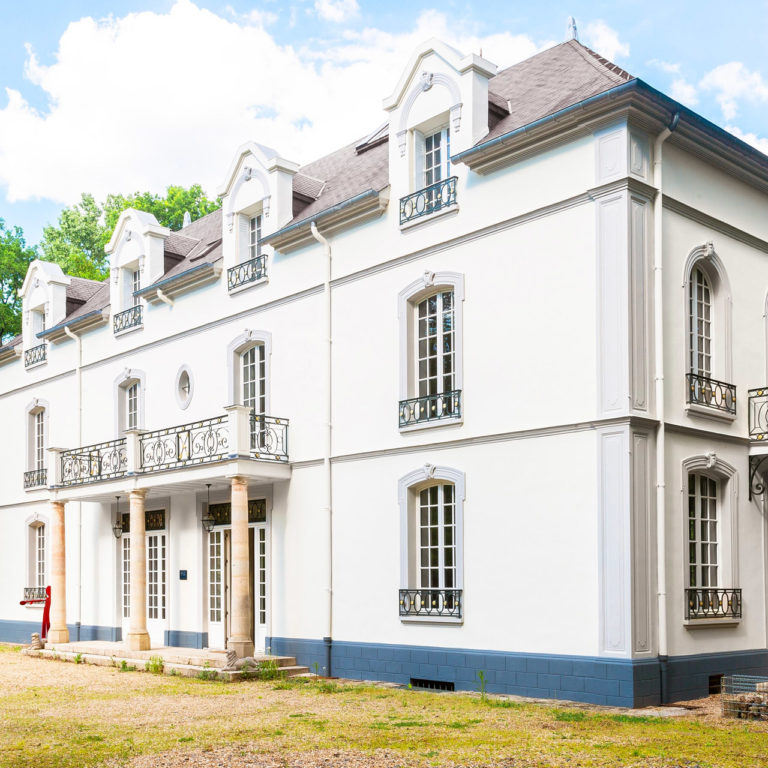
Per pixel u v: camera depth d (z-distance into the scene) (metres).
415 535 15.10
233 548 16.42
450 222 14.86
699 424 13.40
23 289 28.19
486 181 14.33
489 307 14.10
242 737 9.74
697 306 14.28
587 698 12.01
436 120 15.39
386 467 15.55
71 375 25.34
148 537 21.41
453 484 14.61
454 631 14.05
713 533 13.87
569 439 12.75
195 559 19.67
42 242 47.28
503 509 13.52
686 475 13.02
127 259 23.30
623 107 12.35
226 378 19.55
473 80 14.63
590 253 12.77
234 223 19.69
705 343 14.34
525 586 13.06
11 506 27.72
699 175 14.02
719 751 8.45
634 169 12.59
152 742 9.53
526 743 8.95
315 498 16.89
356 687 14.23
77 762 8.56
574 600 12.40
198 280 20.38
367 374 16.14
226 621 18.78
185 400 20.80
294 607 17.06
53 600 21.91
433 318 15.31
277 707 12.09
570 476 12.67
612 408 12.26
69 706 12.43
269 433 17.78
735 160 14.50
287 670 15.97
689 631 12.68
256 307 18.89
